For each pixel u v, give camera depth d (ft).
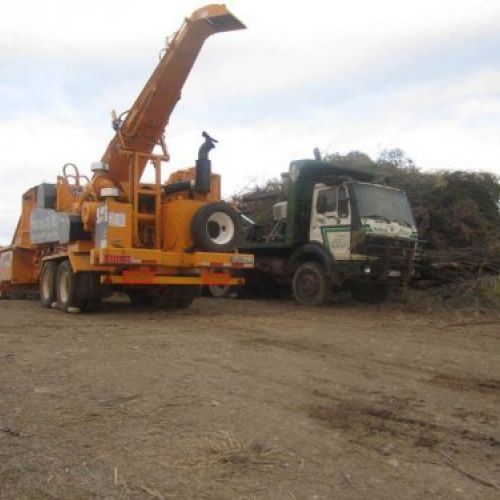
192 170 41.24
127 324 32.68
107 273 37.09
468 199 49.62
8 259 50.85
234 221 38.83
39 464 12.07
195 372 19.92
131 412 15.35
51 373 19.69
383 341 27.45
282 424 14.46
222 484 11.11
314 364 21.70
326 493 10.79
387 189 44.34
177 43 37.91
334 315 38.63
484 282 43.04
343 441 13.39
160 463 12.07
